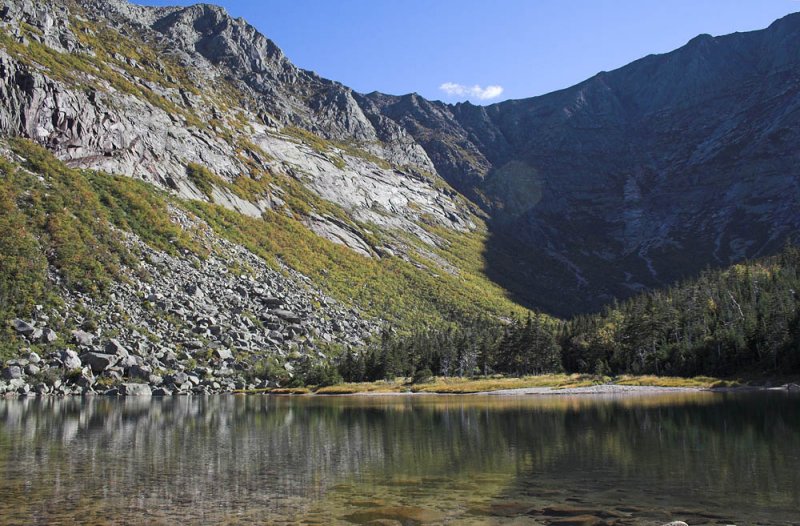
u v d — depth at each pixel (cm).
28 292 9850
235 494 2619
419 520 2131
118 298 11138
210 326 11719
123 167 16500
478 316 19375
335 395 10369
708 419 5094
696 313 12812
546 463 3250
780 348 9738
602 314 16250
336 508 2333
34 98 14300
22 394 8388
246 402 8544
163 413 6588
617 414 5784
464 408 7162
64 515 2270
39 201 11981
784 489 2495
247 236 17738
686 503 2292
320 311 15138
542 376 12800
